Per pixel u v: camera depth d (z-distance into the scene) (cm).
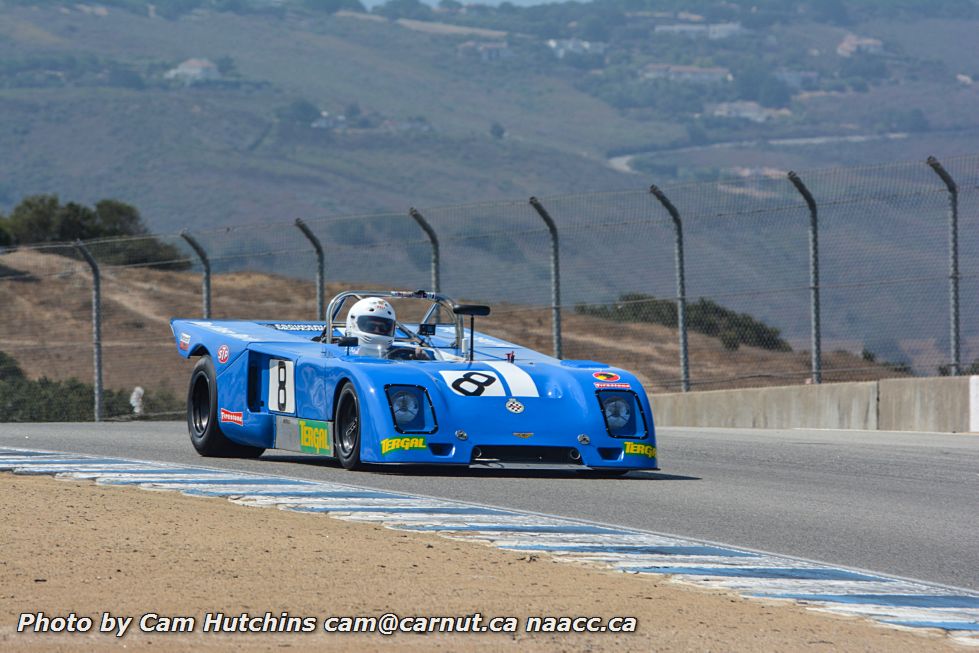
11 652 1736
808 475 3988
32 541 2409
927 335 6203
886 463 4344
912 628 2084
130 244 13762
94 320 7081
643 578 2377
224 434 4116
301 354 3881
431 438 3453
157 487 3309
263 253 6888
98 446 4419
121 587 2089
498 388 3634
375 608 2019
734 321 9231
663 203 6519
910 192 6119
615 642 1894
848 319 6450
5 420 7619
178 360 10812
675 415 6750
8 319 11856
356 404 3581
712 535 2870
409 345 4116
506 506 3158
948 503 3419
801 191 6272
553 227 6662
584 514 3084
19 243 17675
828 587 2362
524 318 10069
